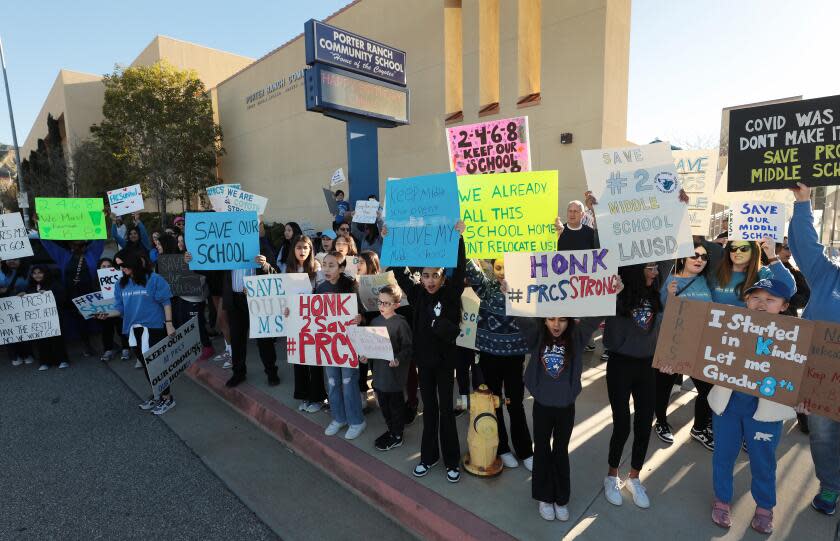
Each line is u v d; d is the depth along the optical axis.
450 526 2.74
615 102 9.21
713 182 4.34
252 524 3.08
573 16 9.03
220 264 4.79
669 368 2.69
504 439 3.45
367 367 4.57
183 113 21.72
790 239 2.87
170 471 3.73
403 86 9.52
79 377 5.94
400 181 3.62
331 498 3.37
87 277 7.04
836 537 2.24
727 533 2.63
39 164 31.31
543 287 2.85
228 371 5.66
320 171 17.11
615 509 2.85
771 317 2.40
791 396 2.35
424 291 3.30
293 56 17.62
